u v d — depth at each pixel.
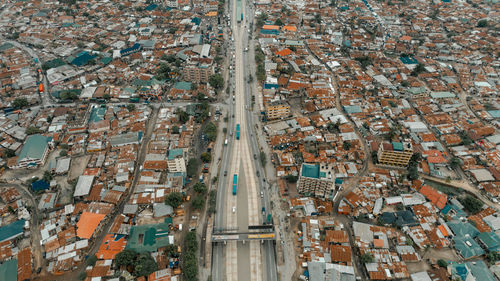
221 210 174.38
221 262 150.12
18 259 145.62
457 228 158.88
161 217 169.25
